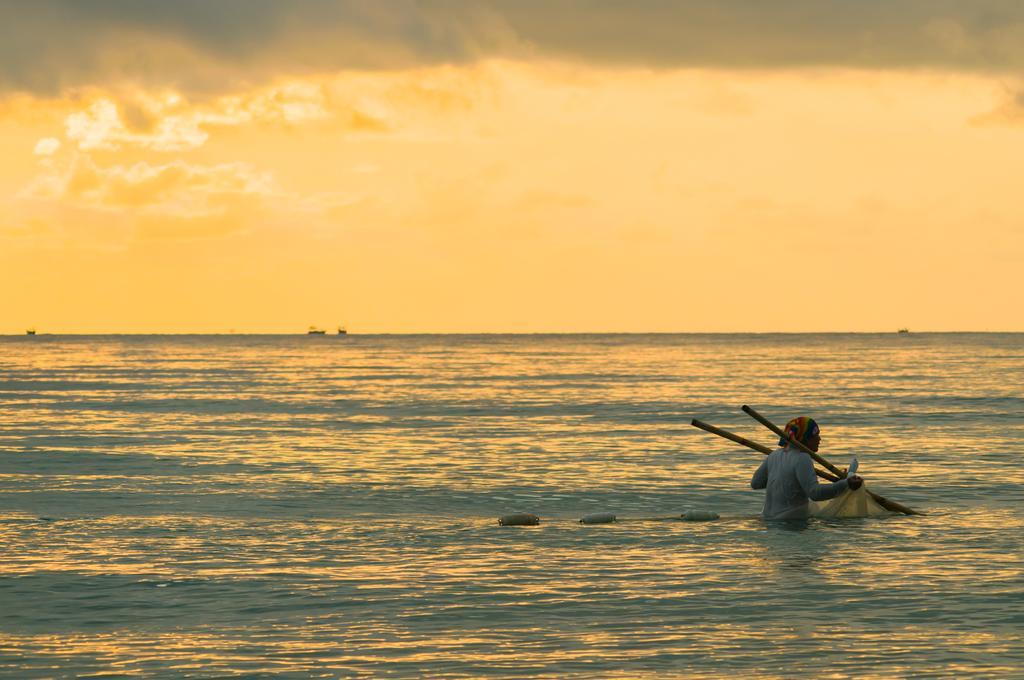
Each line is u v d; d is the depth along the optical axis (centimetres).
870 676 1137
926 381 8975
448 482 2755
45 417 5216
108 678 1143
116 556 1781
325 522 2142
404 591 1521
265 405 6150
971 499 2409
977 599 1453
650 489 2620
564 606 1433
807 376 10181
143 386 8556
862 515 2134
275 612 1410
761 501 2430
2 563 1723
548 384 8831
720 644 1256
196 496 2509
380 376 10669
